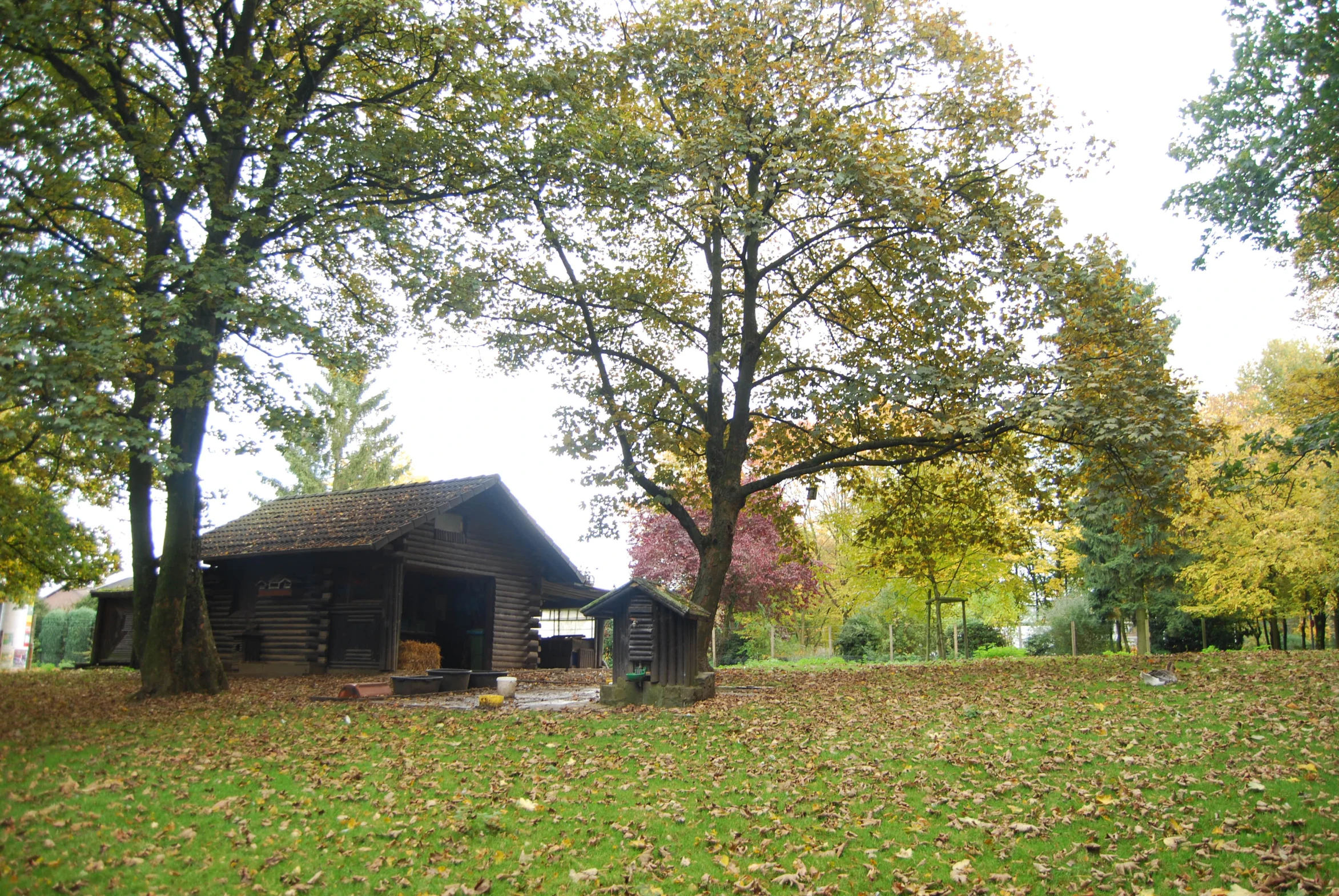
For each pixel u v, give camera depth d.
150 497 16.53
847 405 15.30
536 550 24.67
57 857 5.75
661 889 5.64
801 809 7.22
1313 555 20.16
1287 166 12.38
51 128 11.67
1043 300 14.01
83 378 10.31
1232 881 5.47
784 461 18.97
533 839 6.55
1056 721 10.25
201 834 6.43
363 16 13.57
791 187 14.77
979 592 30.91
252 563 22.17
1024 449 16.62
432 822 6.86
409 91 15.54
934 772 8.20
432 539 21.11
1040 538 31.44
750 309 16.50
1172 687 12.52
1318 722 9.34
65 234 12.66
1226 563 24.27
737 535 28.22
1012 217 14.57
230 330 12.77
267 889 5.50
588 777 8.36
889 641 31.41
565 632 32.41
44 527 22.38
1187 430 12.61
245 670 21.12
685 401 16.77
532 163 14.03
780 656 34.41
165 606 14.48
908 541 22.88
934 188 14.52
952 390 13.78
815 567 29.30
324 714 12.18
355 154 13.22
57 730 10.45
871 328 18.17
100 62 12.60
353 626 20.31
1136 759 8.27
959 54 14.79
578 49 15.30
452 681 16.20
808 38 15.39
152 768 8.32
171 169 12.29
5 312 10.02
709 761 8.97
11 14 10.22
